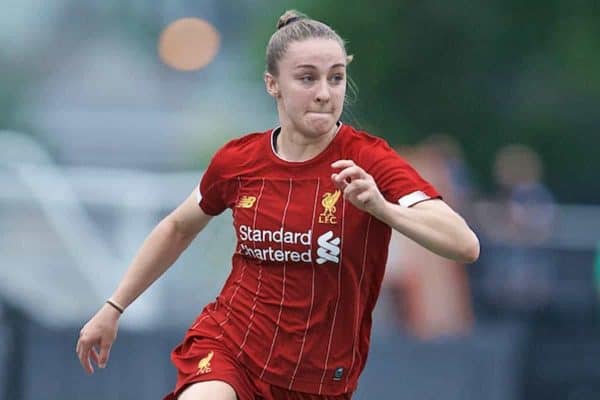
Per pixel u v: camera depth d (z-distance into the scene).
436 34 54.78
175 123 90.31
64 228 39.34
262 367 18.33
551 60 55.88
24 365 33.47
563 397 35.09
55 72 100.19
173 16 90.44
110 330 19.39
